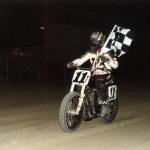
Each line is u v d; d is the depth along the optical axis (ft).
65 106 21.74
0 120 27.45
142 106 34.83
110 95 24.14
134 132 23.40
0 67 64.49
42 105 35.53
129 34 24.29
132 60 96.07
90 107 22.88
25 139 21.42
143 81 69.41
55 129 24.12
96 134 22.72
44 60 72.38
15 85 60.13
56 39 92.38
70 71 76.74
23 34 93.61
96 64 23.38
